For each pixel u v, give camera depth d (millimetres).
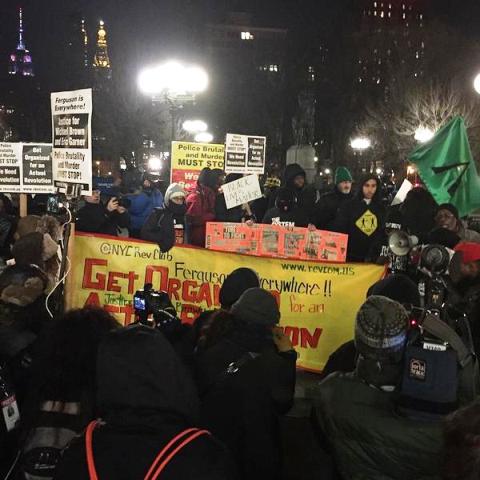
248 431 2865
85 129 5426
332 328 5852
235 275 3971
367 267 5797
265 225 7594
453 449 1652
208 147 11820
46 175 7102
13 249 4449
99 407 2029
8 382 2760
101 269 6090
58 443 2414
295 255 7547
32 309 3248
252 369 2951
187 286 6125
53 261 4852
